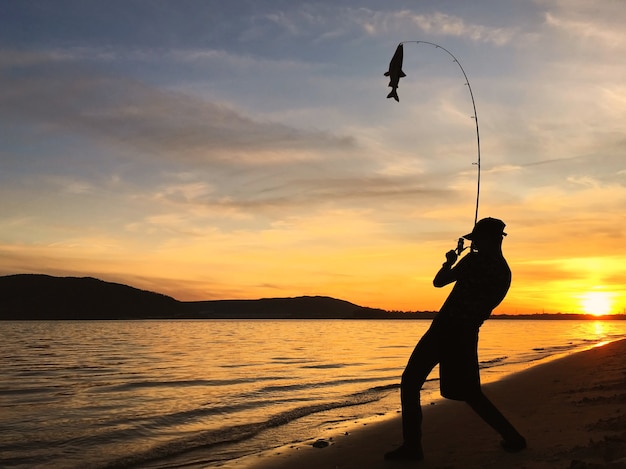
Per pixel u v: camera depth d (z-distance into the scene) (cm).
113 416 940
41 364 2180
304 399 1109
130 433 794
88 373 1789
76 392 1295
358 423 782
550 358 2033
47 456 666
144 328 8681
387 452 540
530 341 4212
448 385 462
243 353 2795
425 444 564
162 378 1586
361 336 5522
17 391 1322
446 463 459
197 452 651
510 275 461
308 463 533
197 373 1738
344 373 1688
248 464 552
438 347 462
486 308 451
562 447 459
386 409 931
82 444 728
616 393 845
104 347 3491
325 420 834
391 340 4481
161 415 940
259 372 1745
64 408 1041
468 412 805
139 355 2698
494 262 449
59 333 6288
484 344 3691
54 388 1381
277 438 711
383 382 1402
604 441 440
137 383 1459
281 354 2695
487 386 1163
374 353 2744
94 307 18862
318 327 10231
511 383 1202
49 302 18175
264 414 931
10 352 2989
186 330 7712
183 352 2916
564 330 8731
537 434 538
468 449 511
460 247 468
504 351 2784
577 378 1202
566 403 791
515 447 466
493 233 456
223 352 2895
